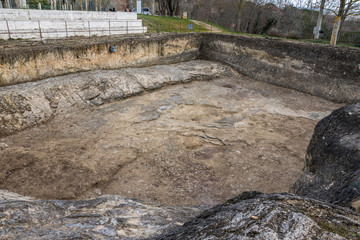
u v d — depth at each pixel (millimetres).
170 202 7770
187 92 16391
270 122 12961
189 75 18344
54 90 13086
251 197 3912
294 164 9727
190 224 3699
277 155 10266
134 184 8508
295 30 32906
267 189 8438
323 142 6559
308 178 6367
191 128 12156
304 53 16922
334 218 2660
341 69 15438
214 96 15969
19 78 13438
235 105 14789
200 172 9227
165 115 13289
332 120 6738
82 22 19125
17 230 4109
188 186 8531
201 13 43844
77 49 15430
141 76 16391
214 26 30422
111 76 15336
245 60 19922
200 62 21031
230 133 11828
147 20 26547
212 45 21828
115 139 10961
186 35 21266
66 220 4629
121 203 6156
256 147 10805
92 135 11195
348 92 15125
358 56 14719
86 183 8352
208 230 2768
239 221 2689
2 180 8062
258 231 2412
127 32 21188
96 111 13391
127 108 13844
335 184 5395
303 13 33594
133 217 5102
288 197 3072
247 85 18188
